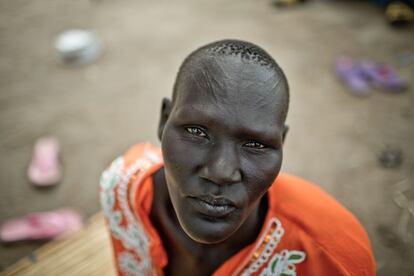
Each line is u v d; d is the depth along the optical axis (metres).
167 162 1.00
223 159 0.92
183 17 6.41
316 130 4.35
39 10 6.73
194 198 0.98
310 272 1.33
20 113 4.70
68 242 2.30
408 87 4.89
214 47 1.00
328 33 5.92
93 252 2.24
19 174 3.97
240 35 5.93
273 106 0.95
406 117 4.50
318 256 1.31
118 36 5.98
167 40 5.87
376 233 3.38
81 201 3.73
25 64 5.50
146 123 4.52
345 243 1.33
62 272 2.15
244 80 0.93
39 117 4.64
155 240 1.49
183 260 1.49
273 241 1.35
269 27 6.12
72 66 5.41
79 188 3.84
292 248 1.33
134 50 5.68
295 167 3.95
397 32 5.89
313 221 1.34
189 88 0.96
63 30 6.19
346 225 1.40
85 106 4.77
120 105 4.77
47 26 6.30
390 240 3.32
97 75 5.25
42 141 4.30
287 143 4.20
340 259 1.30
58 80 5.19
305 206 1.38
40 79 5.22
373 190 3.73
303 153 4.09
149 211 1.52
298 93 4.84
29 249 3.35
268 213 1.35
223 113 0.91
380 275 3.08
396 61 5.32
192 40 5.86
